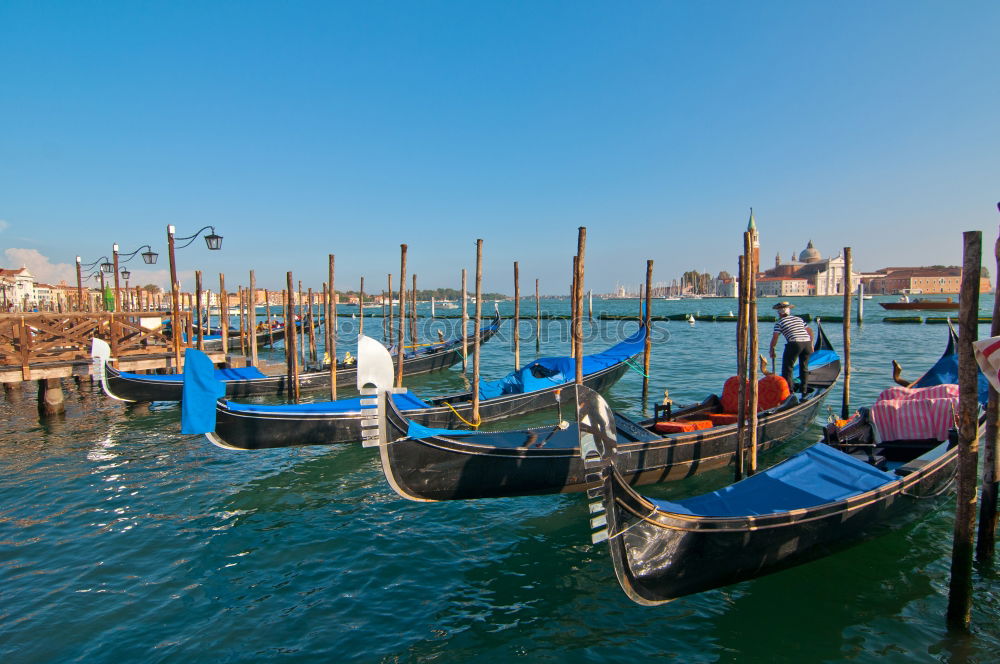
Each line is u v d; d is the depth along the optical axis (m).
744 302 6.97
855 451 7.07
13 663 4.27
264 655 4.36
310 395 15.55
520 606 4.94
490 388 11.89
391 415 6.07
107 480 8.32
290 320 14.71
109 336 15.34
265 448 8.98
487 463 6.55
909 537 5.81
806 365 9.52
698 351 24.72
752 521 4.70
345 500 7.48
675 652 4.25
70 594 5.25
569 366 12.68
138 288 24.62
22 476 8.51
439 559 5.82
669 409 8.60
